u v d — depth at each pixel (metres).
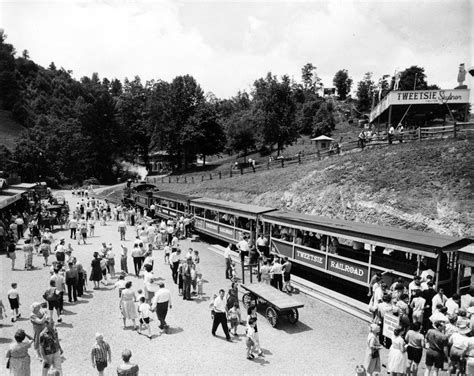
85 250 26.52
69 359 11.72
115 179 96.81
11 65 151.75
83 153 90.88
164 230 29.20
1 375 10.52
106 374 10.80
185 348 12.45
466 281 14.12
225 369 11.12
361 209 24.58
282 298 14.55
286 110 60.38
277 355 11.95
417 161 24.75
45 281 19.33
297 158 42.66
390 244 14.74
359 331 13.70
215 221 28.44
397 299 12.31
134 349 12.39
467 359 9.41
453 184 21.44
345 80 140.50
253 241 23.59
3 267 22.06
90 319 14.87
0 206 28.64
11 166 79.31
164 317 13.70
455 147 24.03
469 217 19.20
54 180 86.25
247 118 71.69
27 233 32.03
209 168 73.44
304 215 21.44
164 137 78.88
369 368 9.95
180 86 77.50
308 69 141.50
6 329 13.67
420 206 21.61
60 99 146.88
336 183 28.16
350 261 16.78
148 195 43.41
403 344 9.59
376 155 28.45
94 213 41.47
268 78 61.31
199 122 75.19
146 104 95.75
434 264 13.91
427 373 9.96
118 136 94.12
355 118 101.88
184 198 34.03
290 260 20.44
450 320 10.90
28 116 130.88
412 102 32.41
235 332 13.44
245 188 38.88
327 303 16.47
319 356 11.87
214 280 20.00
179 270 17.62
